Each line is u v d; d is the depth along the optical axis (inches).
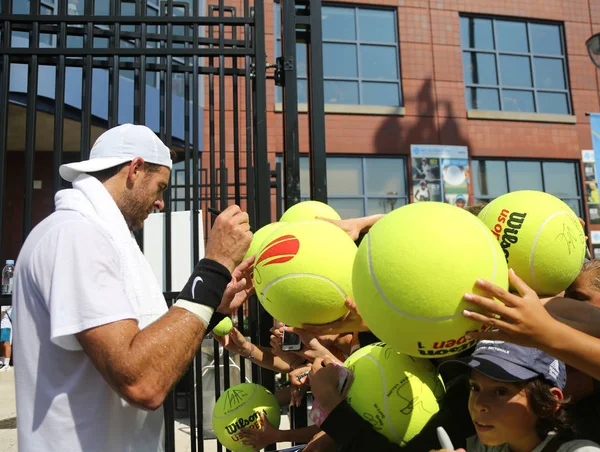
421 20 443.2
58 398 51.9
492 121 446.0
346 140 418.0
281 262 59.9
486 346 53.2
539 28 475.5
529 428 50.6
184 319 54.0
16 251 369.7
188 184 100.8
